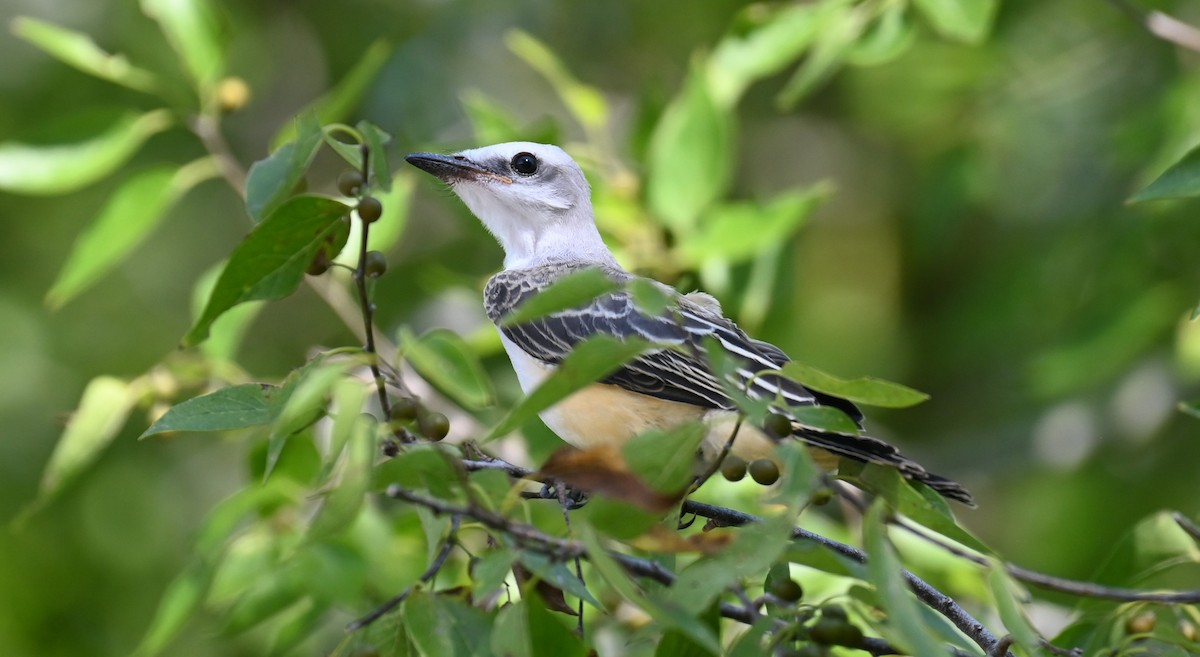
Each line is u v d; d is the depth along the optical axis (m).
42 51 16.05
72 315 15.94
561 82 12.87
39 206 16.08
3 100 15.95
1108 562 8.91
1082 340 14.13
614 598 9.71
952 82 16.28
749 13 12.26
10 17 16.06
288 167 7.08
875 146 18.42
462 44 17.58
